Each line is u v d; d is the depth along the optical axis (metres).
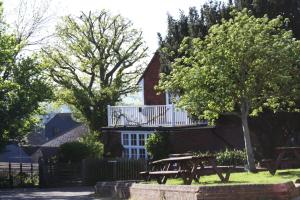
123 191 19.56
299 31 26.91
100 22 50.88
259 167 23.33
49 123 85.25
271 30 21.58
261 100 22.14
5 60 32.03
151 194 16.88
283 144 28.36
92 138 42.97
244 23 20.77
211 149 31.83
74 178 32.19
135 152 35.34
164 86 22.31
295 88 21.45
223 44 20.47
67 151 33.56
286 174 19.09
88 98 49.56
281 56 20.30
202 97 21.25
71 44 50.38
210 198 14.05
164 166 20.27
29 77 32.97
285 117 27.31
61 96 49.69
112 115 36.34
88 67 51.09
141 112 34.62
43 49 47.06
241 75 20.98
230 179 18.34
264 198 14.00
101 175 31.84
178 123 32.31
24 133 34.41
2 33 33.56
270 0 26.83
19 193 26.66
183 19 29.95
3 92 31.53
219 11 28.23
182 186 15.05
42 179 31.89
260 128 28.33
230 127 30.86
